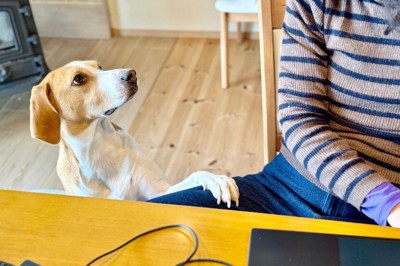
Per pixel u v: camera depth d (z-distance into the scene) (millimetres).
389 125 1059
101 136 1403
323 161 1001
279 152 1272
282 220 837
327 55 1110
